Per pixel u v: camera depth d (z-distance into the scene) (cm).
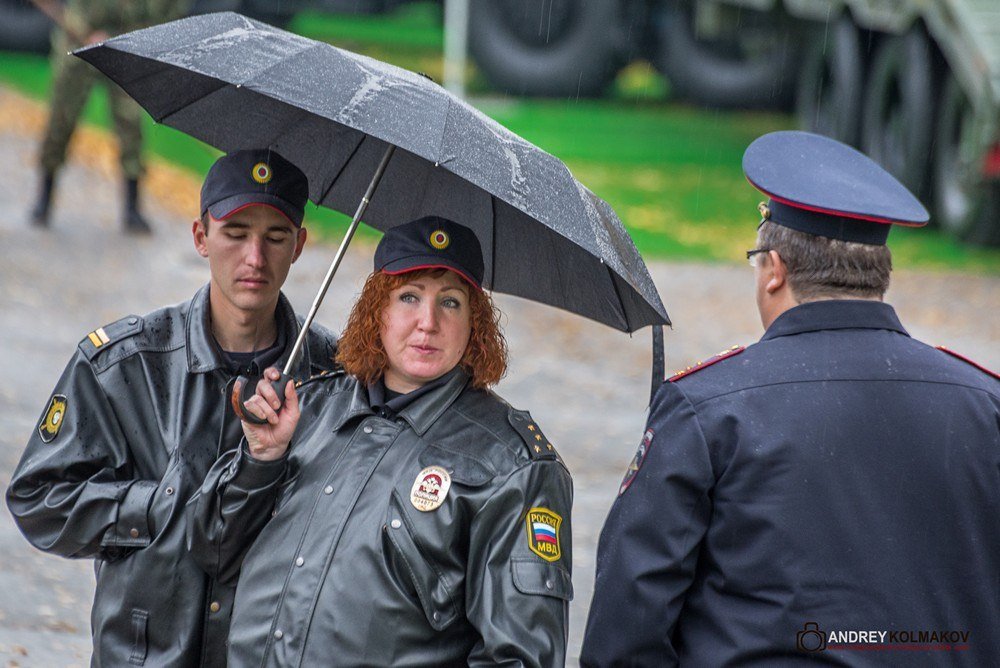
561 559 746
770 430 706
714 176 4203
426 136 702
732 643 701
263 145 916
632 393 2312
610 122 4797
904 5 3725
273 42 754
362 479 759
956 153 3681
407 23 5841
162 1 2900
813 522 693
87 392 848
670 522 713
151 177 3531
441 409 771
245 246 849
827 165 755
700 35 4725
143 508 821
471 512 743
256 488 765
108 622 831
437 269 766
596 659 731
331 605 737
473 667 729
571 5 4841
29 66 4706
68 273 2650
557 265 855
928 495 700
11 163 3491
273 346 891
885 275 744
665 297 2978
